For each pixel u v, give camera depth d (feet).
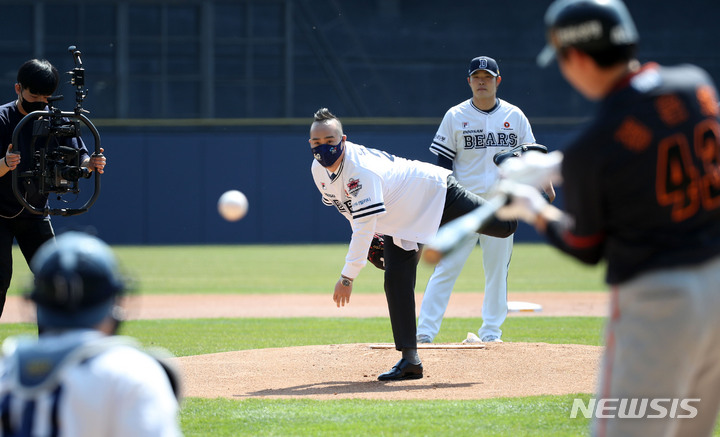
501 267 95.71
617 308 31.12
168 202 321.32
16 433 23.31
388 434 52.08
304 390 68.44
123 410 23.35
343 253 285.64
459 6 381.60
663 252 30.12
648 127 30.14
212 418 57.00
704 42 385.29
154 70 351.05
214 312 140.26
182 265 241.14
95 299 24.27
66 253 24.29
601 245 32.58
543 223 33.17
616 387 30.60
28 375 23.47
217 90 356.18
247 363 81.56
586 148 30.71
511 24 382.63
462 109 98.53
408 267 71.67
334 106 367.66
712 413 33.06
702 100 31.22
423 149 323.78
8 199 73.56
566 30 31.35
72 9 346.54
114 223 318.45
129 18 349.61
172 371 25.88
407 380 72.33
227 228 324.39
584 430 52.80
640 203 30.32
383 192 67.77
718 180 30.89
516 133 98.32
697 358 30.30
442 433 52.16
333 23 374.22
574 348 85.51
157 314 137.28
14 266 242.78
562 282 193.77
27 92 73.46
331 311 142.10
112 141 318.45
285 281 197.67
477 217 31.76
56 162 73.36
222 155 323.57
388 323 124.47
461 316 133.18
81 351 23.49
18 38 344.69
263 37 359.46
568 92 380.58
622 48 31.01
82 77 75.61
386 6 378.94
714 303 29.96
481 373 74.79
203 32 352.08
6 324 120.37
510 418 56.03
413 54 379.14
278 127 338.13
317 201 327.47
